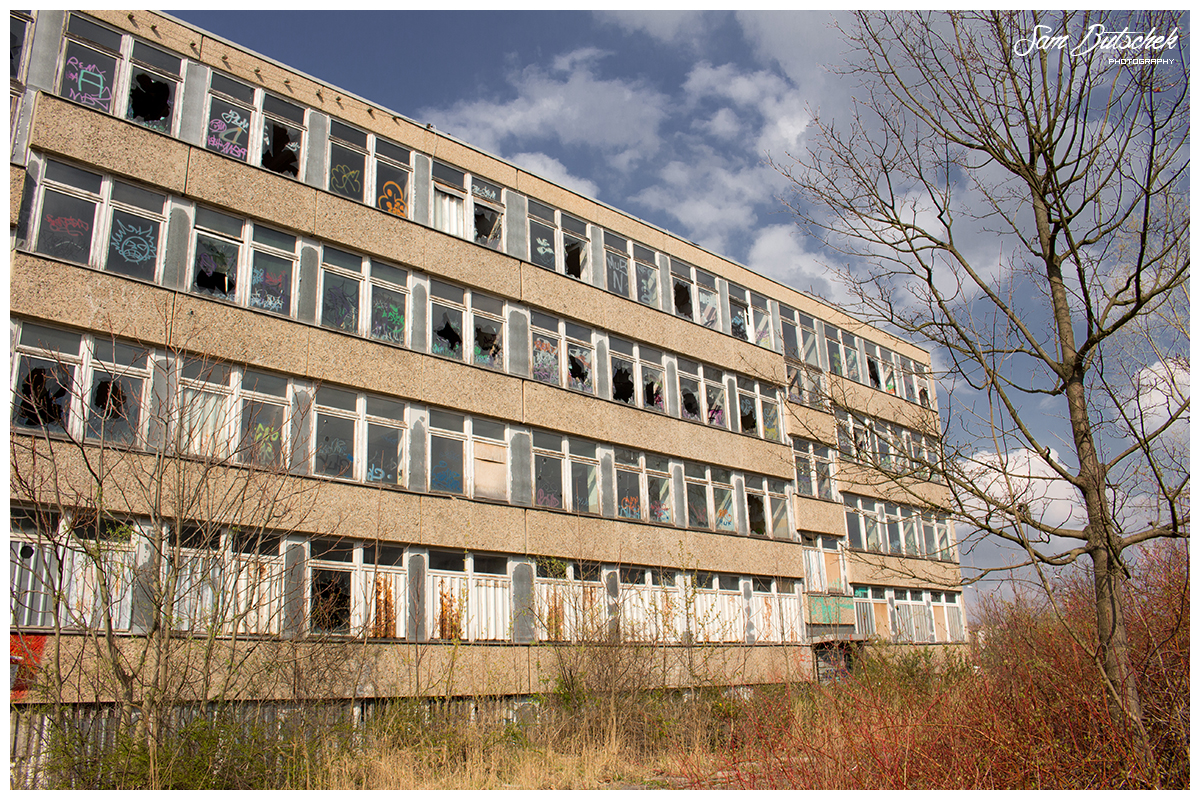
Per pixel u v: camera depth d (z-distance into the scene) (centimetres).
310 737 1162
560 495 1895
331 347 1571
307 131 1677
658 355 2250
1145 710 815
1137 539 748
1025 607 1069
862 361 2983
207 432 1369
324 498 1470
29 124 1322
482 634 1634
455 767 1233
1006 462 808
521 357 1895
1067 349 805
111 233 1376
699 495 2230
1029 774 830
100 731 973
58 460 1200
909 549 2916
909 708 1023
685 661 1864
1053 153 795
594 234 2180
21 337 1245
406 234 1759
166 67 1510
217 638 1137
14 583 1090
